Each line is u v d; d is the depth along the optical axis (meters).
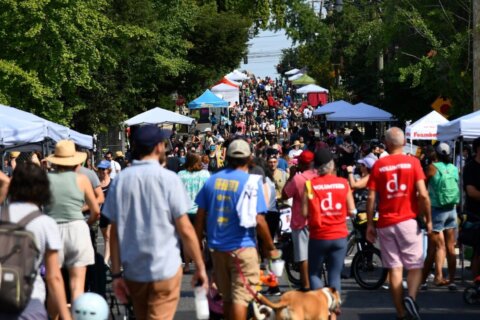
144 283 11.64
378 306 20.02
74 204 15.23
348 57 79.19
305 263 19.42
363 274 22.16
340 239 16.73
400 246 17.12
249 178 14.23
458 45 49.53
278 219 22.38
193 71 95.12
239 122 112.06
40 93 51.78
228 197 14.17
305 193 16.75
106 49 59.91
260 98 168.50
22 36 51.84
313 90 120.06
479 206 20.38
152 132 11.88
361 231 22.12
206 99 75.88
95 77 65.81
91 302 11.66
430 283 22.77
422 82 51.59
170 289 11.72
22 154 41.50
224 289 14.43
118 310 17.81
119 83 71.25
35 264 10.54
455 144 34.94
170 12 79.19
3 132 27.72
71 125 65.81
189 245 11.75
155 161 11.91
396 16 54.38
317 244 16.73
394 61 58.94
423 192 17.03
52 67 53.50
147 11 70.88
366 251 22.08
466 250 23.38
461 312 19.16
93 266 17.27
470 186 20.23
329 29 82.31
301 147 50.78
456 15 51.75
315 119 124.75
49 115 54.44
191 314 19.33
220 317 16.05
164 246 11.65
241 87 162.25
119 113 69.31
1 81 51.34
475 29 39.53
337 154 52.84
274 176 26.95
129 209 11.69
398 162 17.11
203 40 96.56
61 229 15.14
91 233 17.84
